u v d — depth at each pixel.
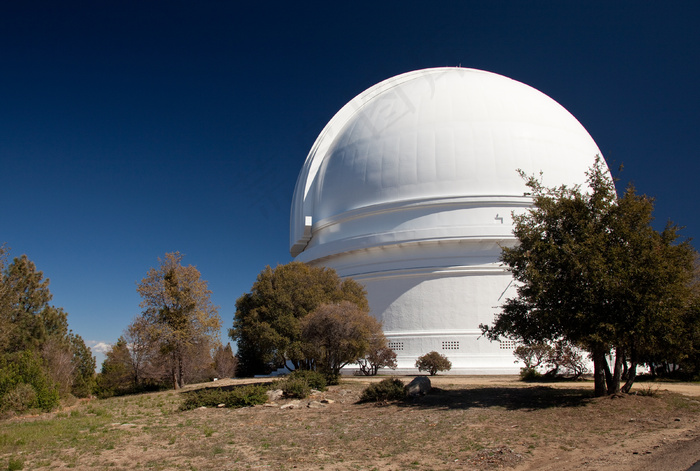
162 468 12.90
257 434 17.14
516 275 23.66
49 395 28.09
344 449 14.50
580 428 16.23
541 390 24.31
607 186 22.11
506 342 40.53
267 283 34.03
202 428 18.80
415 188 44.72
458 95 47.47
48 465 13.49
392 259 45.25
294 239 57.56
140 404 28.69
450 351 41.12
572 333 21.25
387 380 24.64
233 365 53.28
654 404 19.73
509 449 13.56
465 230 42.47
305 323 30.34
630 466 11.53
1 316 34.72
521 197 42.97
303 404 23.78
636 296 19.22
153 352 42.78
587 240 20.52
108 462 13.70
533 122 46.00
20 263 39.09
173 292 37.16
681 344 21.05
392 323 43.53
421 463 12.70
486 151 44.19
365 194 47.22
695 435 14.72
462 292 42.09
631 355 22.03
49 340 38.09
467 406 20.81
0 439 17.03
